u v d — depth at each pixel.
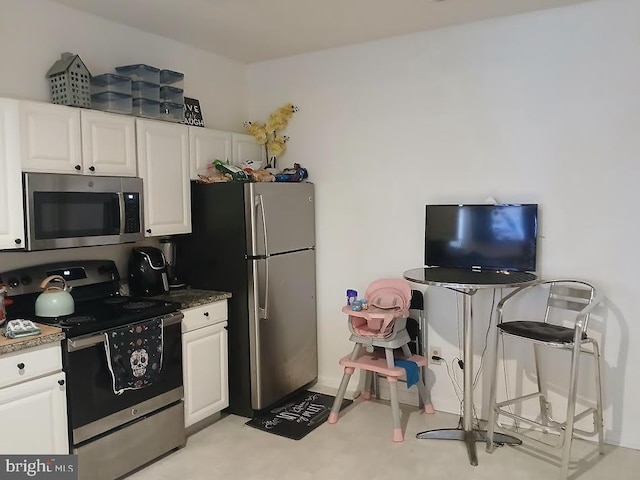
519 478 2.63
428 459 2.84
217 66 3.91
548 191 3.09
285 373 3.60
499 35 3.16
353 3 2.89
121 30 3.22
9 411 2.19
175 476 2.70
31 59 2.76
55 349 2.35
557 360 3.12
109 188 2.81
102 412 2.53
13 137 2.38
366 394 3.70
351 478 2.66
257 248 3.31
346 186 3.79
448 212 3.26
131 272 3.24
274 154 4.05
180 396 2.97
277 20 3.16
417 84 3.46
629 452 2.90
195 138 3.44
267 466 2.79
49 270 2.82
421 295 3.47
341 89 3.75
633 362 2.92
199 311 3.12
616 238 2.93
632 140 2.87
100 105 2.93
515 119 3.16
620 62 2.86
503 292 3.27
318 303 3.96
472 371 3.06
